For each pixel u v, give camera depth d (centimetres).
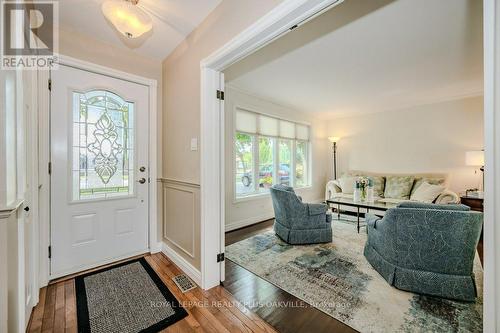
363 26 203
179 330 147
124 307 168
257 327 150
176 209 240
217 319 157
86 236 222
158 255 260
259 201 419
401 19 193
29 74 159
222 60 176
